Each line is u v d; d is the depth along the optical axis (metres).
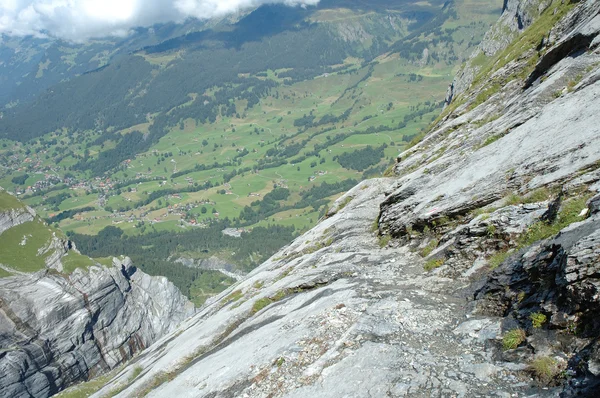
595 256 11.91
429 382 13.05
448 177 27.20
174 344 40.38
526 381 11.83
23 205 135.88
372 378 13.95
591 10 34.94
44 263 122.44
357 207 39.84
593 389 9.96
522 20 106.50
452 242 21.19
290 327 20.33
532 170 19.98
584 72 26.09
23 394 98.88
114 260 144.25
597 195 14.78
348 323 17.86
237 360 20.28
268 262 50.28
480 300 16.45
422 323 16.41
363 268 24.72
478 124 37.75
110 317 129.12
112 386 43.00
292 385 15.55
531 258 15.17
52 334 111.75
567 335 12.10
